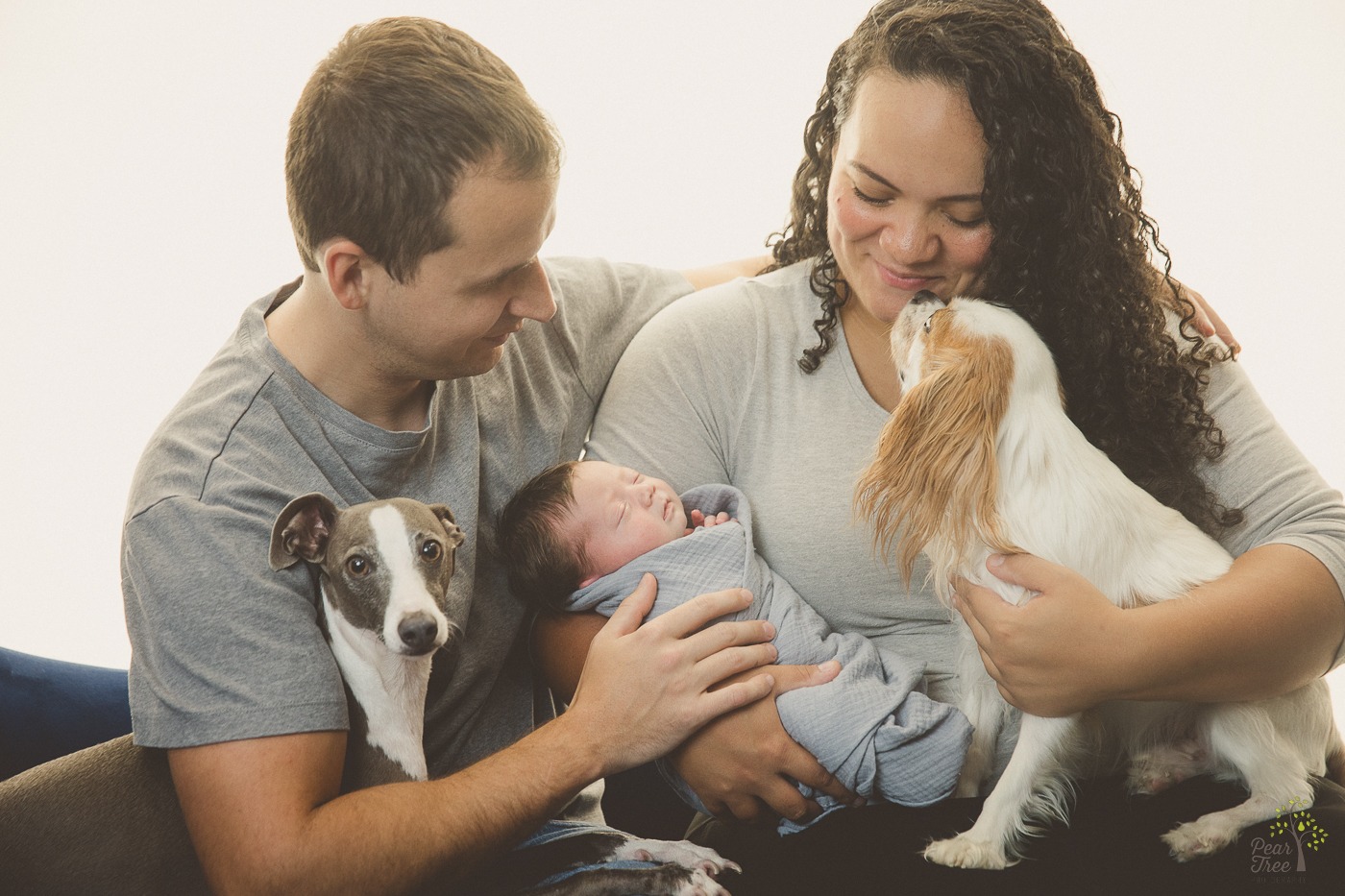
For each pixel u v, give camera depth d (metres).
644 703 1.58
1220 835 1.56
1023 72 1.65
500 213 1.47
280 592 1.50
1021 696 1.58
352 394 1.64
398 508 1.55
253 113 3.13
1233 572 1.65
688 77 3.23
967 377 1.63
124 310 3.18
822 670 1.72
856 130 1.72
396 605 1.50
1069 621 1.54
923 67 1.65
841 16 3.17
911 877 1.57
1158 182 3.17
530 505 1.85
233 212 3.17
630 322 2.17
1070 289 1.78
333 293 1.52
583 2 3.19
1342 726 3.07
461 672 1.76
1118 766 1.82
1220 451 1.83
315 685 1.46
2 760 1.87
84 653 3.25
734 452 2.02
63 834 1.49
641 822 2.12
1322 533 1.70
